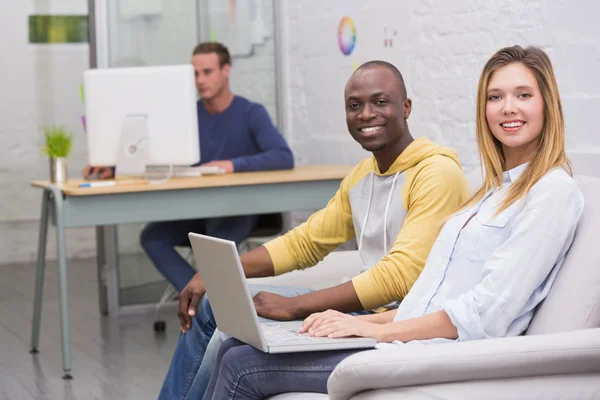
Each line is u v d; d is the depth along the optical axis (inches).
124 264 204.4
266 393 83.6
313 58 206.2
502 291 79.7
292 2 213.6
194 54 184.4
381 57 179.5
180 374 103.1
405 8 170.2
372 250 105.0
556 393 72.0
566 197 81.0
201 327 102.3
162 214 156.5
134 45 204.7
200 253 89.0
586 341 72.0
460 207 89.9
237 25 213.8
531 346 71.5
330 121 200.8
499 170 88.0
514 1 141.8
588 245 79.9
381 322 91.2
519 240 80.3
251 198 161.6
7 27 278.8
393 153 102.3
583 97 128.0
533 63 84.8
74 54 283.7
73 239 291.4
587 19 127.0
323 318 86.2
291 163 178.2
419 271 95.6
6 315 208.4
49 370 157.4
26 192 284.0
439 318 82.7
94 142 161.8
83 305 217.2
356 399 73.5
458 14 155.8
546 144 84.1
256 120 183.2
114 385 146.9
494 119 86.2
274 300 95.4
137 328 189.9
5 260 285.3
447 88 160.1
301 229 112.0
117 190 152.0
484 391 71.4
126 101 159.8
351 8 189.0
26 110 281.9
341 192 111.2
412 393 71.6
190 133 158.6
